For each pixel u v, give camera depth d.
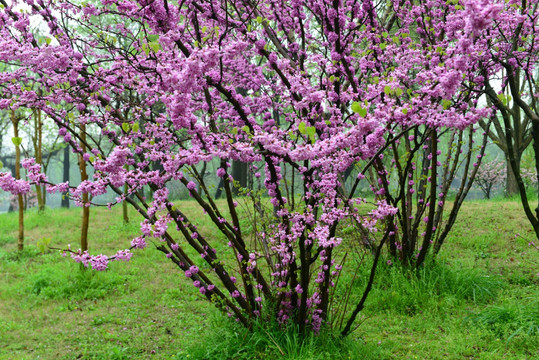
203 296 6.16
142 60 3.31
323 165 3.04
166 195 3.10
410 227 6.02
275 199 3.63
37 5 3.54
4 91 3.44
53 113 3.45
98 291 6.41
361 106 2.56
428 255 5.92
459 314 4.87
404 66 4.52
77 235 9.81
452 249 7.26
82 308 5.91
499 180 20.38
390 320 4.80
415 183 5.71
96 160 2.55
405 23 5.11
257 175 4.29
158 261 7.81
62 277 6.86
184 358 4.05
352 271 6.09
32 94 3.24
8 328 5.24
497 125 12.24
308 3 4.21
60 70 3.33
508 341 4.03
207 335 4.30
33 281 6.76
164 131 3.17
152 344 4.68
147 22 3.12
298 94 3.64
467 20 1.90
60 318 5.57
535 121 3.91
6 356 4.48
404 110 2.56
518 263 6.48
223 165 3.84
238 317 4.09
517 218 8.68
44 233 10.13
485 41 3.63
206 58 2.32
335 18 3.66
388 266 5.80
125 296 6.28
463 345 4.05
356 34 4.45
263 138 2.62
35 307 6.00
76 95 3.62
